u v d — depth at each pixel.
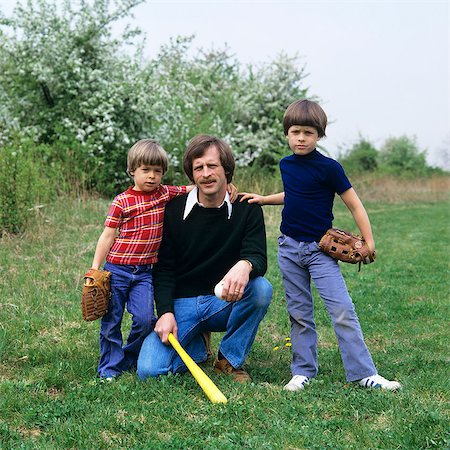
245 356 4.23
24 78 12.05
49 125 12.23
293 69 18.55
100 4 12.23
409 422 3.30
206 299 4.20
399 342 5.32
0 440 3.13
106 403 3.60
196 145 3.98
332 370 4.44
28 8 11.95
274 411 3.47
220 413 3.40
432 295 7.13
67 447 3.07
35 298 5.90
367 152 30.34
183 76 14.78
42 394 3.74
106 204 10.54
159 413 3.43
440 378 4.13
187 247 4.16
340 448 3.04
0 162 8.33
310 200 4.08
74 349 4.68
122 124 12.26
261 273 4.05
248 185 13.48
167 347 4.09
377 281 7.92
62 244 8.05
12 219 8.12
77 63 11.72
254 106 18.08
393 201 21.31
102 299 4.02
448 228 13.78
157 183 4.14
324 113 4.06
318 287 4.08
